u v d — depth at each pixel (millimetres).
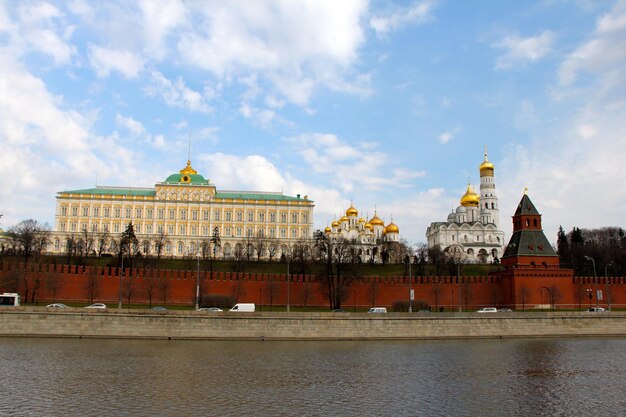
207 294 118062
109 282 116562
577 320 98250
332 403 46500
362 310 120938
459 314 93750
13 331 83188
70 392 48188
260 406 45031
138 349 73688
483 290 129250
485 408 45781
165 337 85500
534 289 124688
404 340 89562
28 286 112000
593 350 78500
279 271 167125
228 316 87000
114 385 51219
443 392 51094
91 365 60656
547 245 129375
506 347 81562
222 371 59000
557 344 85688
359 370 60938
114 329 85250
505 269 131625
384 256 189125
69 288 114375
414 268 175875
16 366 58906
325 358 68875
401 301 122000
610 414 44312
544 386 54031
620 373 60688
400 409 45031
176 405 44812
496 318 94875
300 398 47969
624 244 195875
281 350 75562
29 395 46688
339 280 125938
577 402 48000
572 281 126312
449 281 128625
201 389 50531
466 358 70125
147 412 42594
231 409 44000
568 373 60594
